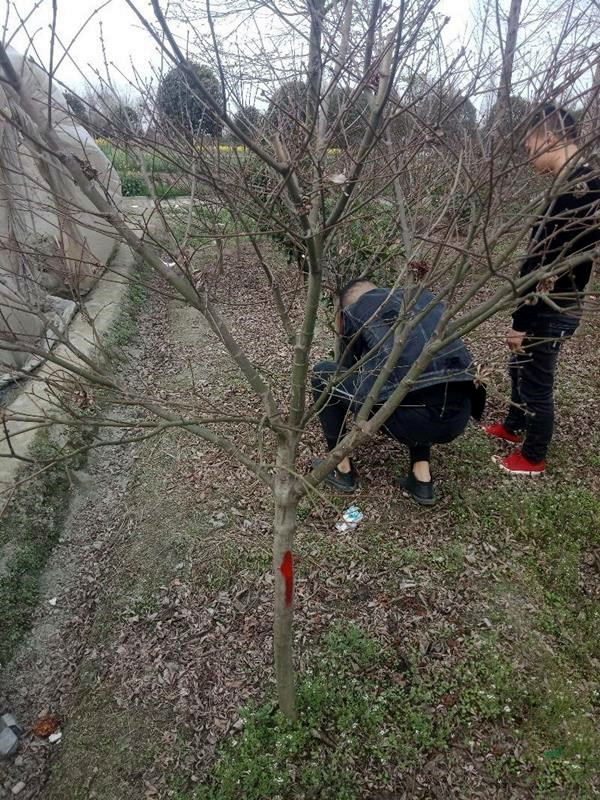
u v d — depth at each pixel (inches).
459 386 110.4
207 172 62.7
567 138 59.8
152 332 228.8
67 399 84.5
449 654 95.5
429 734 84.4
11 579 115.3
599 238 98.0
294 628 101.0
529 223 55.3
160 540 124.7
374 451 143.3
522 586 108.4
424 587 107.7
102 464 153.3
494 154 52.9
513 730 85.2
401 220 80.3
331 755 83.0
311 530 121.6
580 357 183.9
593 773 80.0
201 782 81.8
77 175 55.4
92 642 106.5
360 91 54.6
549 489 130.9
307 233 54.7
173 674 96.7
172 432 160.4
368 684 91.5
